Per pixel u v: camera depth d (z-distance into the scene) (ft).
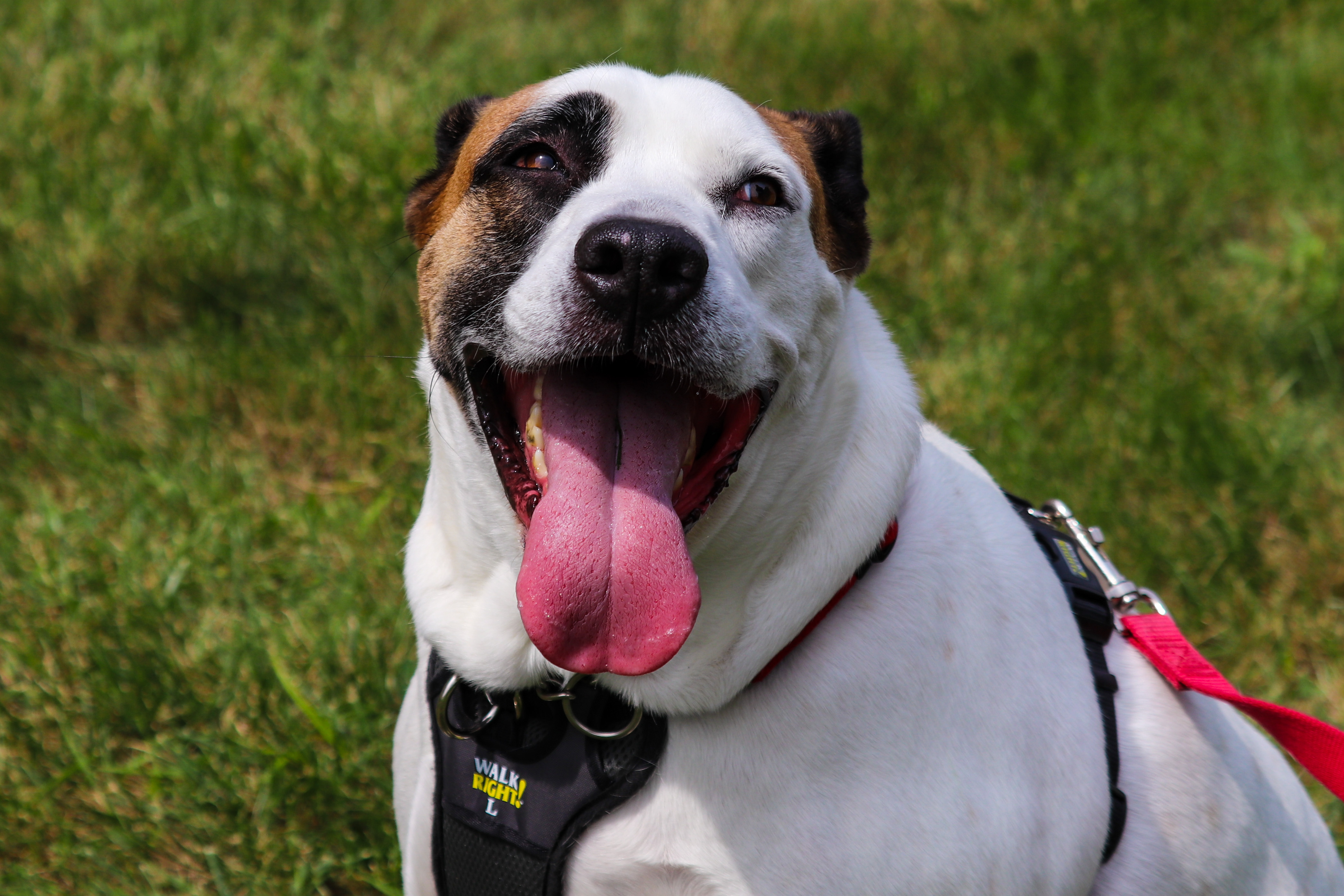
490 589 7.41
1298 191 18.70
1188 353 15.43
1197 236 17.70
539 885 7.27
